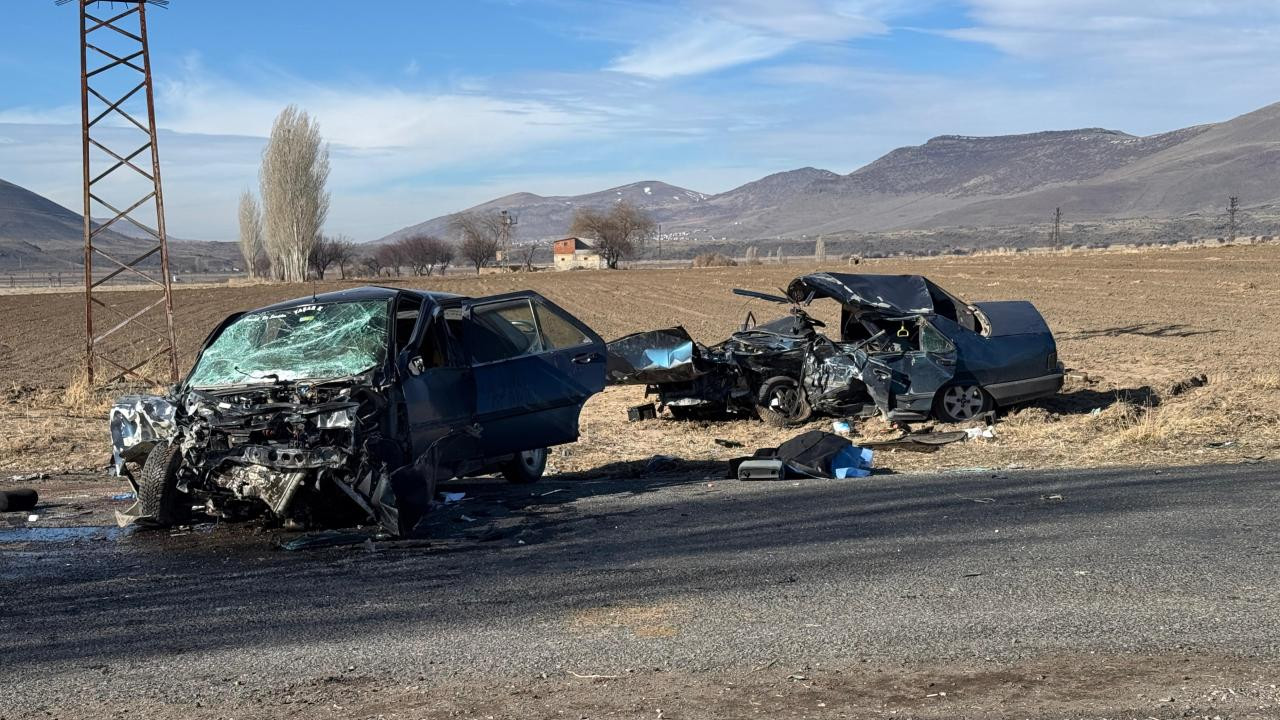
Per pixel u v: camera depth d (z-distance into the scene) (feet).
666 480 36.32
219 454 27.20
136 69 71.51
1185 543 23.38
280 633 18.47
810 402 50.11
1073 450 40.22
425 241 540.93
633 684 15.35
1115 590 19.67
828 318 118.73
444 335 31.14
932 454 40.91
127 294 237.25
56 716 14.71
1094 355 73.92
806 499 30.91
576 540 25.99
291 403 27.12
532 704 14.65
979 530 25.55
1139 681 14.88
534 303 34.65
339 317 30.37
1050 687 14.75
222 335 31.42
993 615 18.30
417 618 19.19
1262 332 86.74
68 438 47.24
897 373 47.67
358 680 15.85
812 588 20.44
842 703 14.35
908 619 18.19
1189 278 159.22
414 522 26.94
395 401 27.89
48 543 26.94
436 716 14.30
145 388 68.18
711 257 424.46
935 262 287.48
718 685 15.21
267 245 347.36
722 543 25.00
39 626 19.34
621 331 111.86
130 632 18.78
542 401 33.35
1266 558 21.77
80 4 70.59
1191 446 39.86
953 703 14.24
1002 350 48.52
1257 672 15.07
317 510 27.66
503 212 599.16
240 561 24.57
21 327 136.46
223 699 15.19
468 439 31.17
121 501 32.99
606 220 498.69
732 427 50.42
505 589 21.16
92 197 71.51
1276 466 34.37
